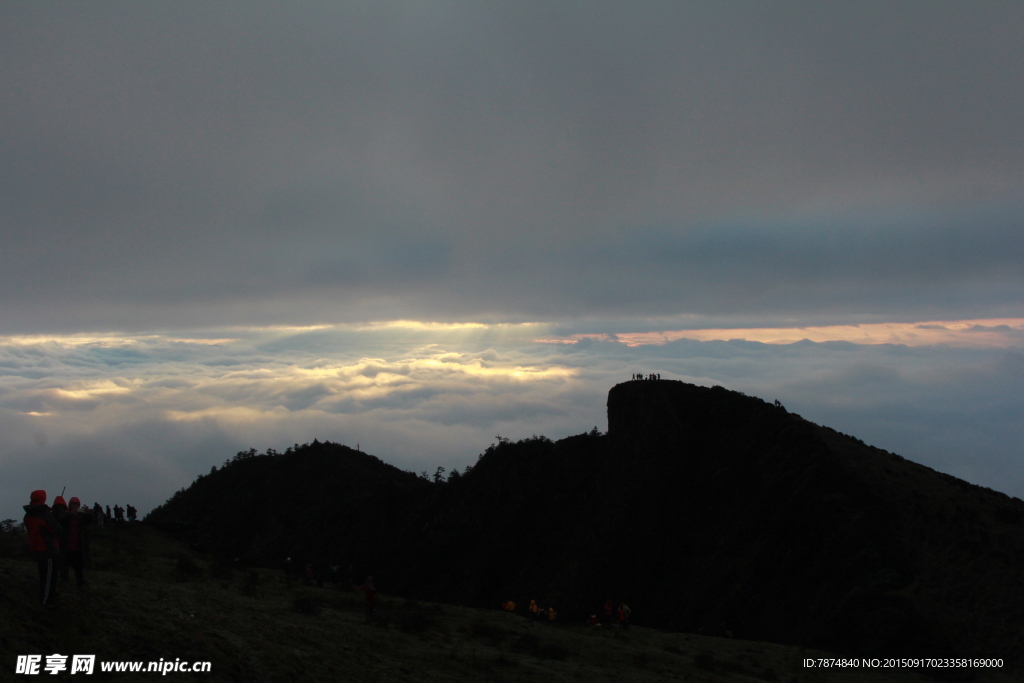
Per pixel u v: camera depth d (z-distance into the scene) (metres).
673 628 53.44
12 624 12.86
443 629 26.95
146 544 42.16
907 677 32.25
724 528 61.72
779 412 71.94
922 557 44.94
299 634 19.72
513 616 34.88
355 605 29.75
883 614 38.69
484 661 22.05
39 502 14.48
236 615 20.27
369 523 93.44
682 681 24.81
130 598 18.34
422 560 80.81
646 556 65.31
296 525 103.31
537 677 21.17
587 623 38.91
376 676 17.56
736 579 53.75
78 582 16.42
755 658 33.16
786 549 52.69
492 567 75.56
